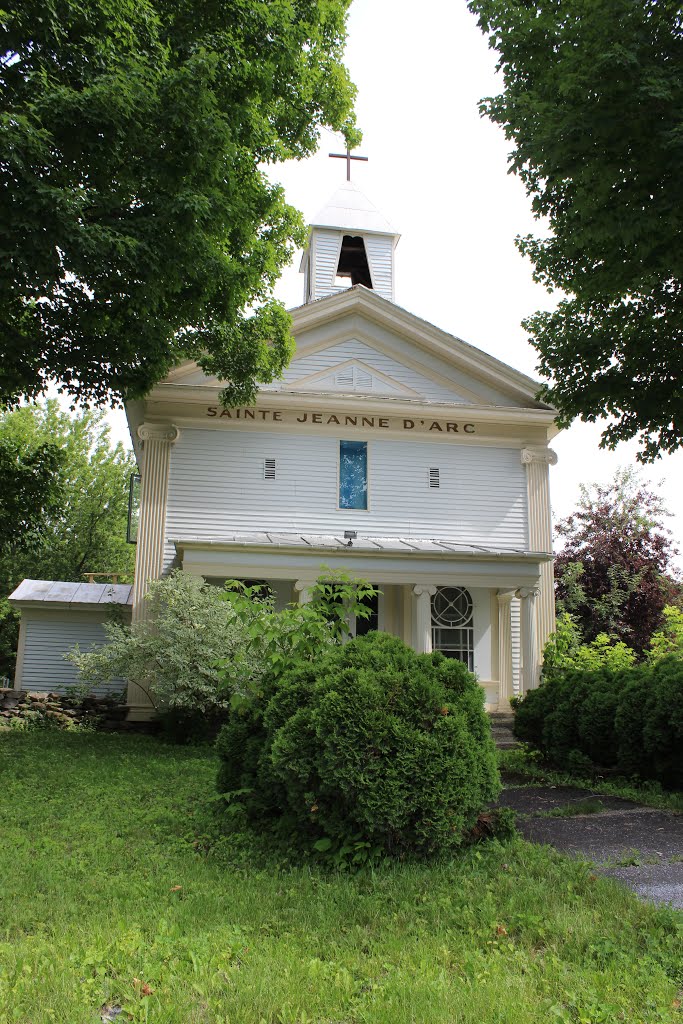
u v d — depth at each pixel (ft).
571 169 29.32
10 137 30.96
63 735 51.49
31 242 32.65
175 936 16.01
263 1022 12.40
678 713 31.53
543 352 41.73
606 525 92.27
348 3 54.03
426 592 59.31
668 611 62.49
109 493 136.05
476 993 13.37
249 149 45.83
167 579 56.85
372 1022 12.35
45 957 14.55
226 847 23.67
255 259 48.24
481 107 33.06
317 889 19.58
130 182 37.27
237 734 27.91
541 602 66.64
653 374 39.45
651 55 27.96
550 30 30.19
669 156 27.68
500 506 67.77
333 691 22.62
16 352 40.27
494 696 64.69
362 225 78.28
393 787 21.56
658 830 25.98
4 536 56.03
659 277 34.55
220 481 63.46
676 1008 13.26
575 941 15.90
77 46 34.88
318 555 57.98
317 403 65.36
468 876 20.25
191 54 40.16
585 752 37.96
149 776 36.52
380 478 66.18
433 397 68.33
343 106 54.95
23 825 26.18
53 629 69.05
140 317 39.45
